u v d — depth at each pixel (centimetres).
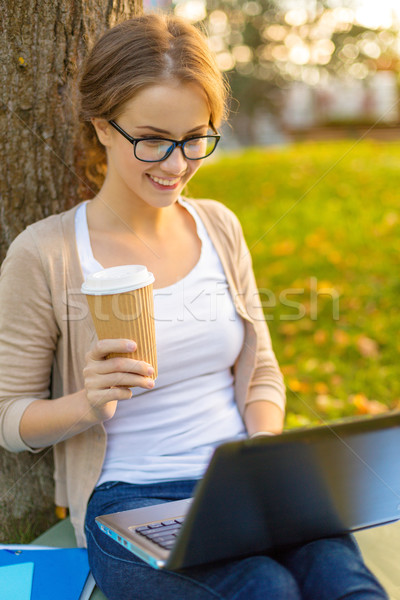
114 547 164
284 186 723
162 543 149
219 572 143
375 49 1499
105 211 195
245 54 1634
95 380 164
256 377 215
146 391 188
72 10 218
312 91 1580
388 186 681
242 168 811
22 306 182
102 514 177
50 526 239
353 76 1546
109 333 160
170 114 172
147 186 182
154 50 172
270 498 140
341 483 147
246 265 220
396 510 163
